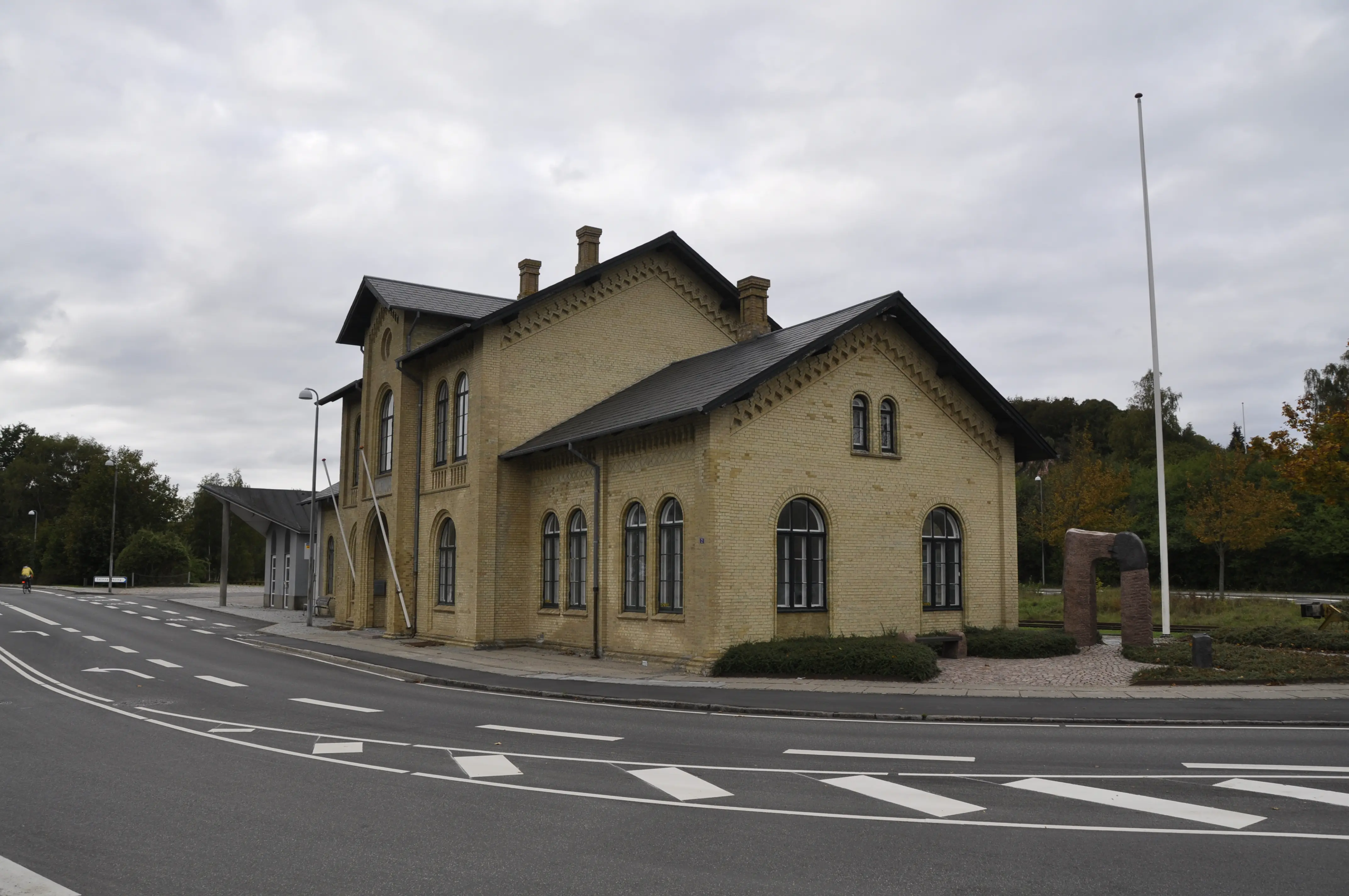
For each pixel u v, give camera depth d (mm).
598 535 24266
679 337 30531
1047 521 50125
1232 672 18531
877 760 11172
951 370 25203
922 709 15336
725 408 21281
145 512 98062
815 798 9188
